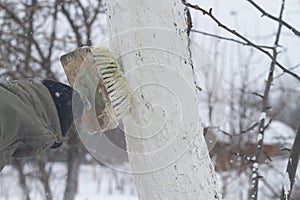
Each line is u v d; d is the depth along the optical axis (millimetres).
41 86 1718
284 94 7328
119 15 1697
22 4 5598
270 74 3256
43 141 1632
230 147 5578
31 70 5551
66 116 1743
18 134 1601
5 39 5531
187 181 1663
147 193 1688
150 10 1673
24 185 5895
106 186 11359
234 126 6531
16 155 1670
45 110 1689
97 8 5746
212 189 1697
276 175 5543
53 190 6754
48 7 5738
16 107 1587
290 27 2729
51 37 5707
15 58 5602
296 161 2576
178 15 1712
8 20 5578
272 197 5145
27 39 5523
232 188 5992
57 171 7234
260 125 3238
